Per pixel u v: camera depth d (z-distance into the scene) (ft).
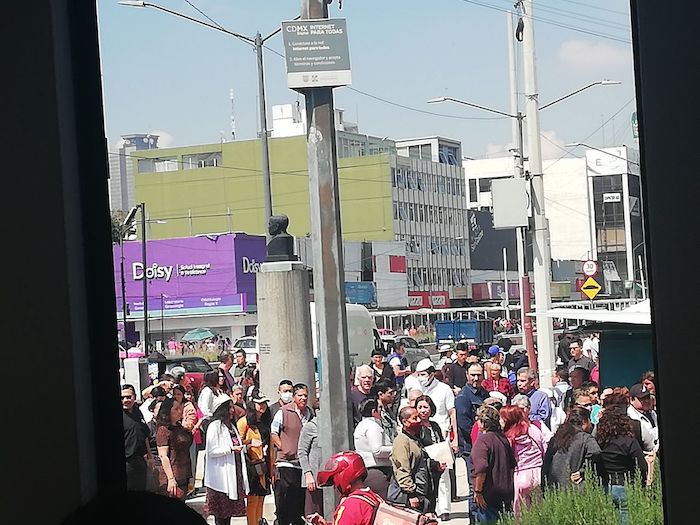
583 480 18.57
